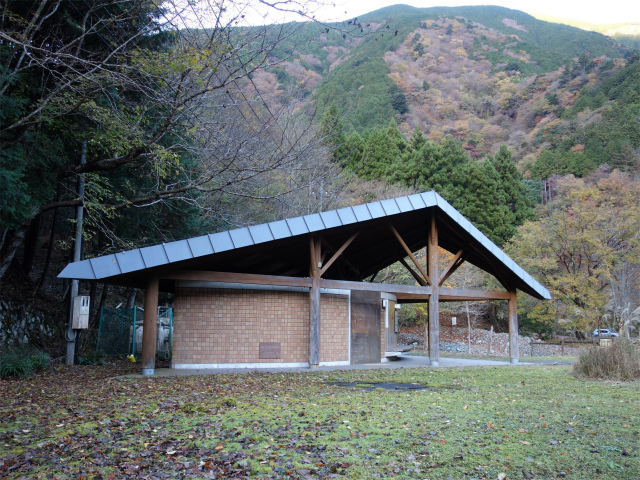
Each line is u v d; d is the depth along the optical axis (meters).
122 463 4.23
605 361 10.89
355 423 5.76
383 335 15.95
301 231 11.90
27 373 10.20
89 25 11.82
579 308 27.94
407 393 8.23
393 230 14.30
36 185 11.60
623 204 31.61
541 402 7.38
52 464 4.23
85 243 19.69
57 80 11.18
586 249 28.11
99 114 11.10
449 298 18.02
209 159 14.01
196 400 7.26
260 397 7.62
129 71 10.84
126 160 12.09
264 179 18.14
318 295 12.93
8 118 10.38
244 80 16.73
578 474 4.10
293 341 13.34
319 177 21.11
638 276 28.03
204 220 18.92
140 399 7.33
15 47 9.48
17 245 12.59
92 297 19.03
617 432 5.45
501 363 15.70
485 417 6.18
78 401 7.18
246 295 13.03
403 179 38.16
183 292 12.54
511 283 16.17
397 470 4.14
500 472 4.12
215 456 4.44
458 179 40.12
